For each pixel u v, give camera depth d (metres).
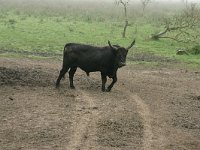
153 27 40.91
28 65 22.27
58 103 15.16
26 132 12.17
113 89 18.19
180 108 15.80
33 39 30.53
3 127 12.47
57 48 28.44
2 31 32.34
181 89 19.25
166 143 12.05
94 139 11.95
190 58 27.64
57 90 17.09
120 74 21.91
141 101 16.42
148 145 11.80
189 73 23.33
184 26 36.69
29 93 16.31
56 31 34.19
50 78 19.22
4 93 16.11
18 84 17.59
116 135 12.38
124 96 17.03
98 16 49.38
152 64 25.16
